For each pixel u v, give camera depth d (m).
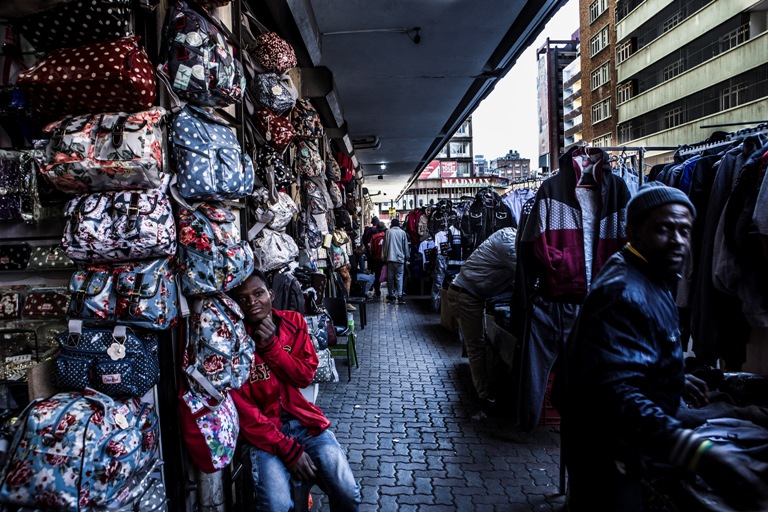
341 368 6.33
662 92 32.12
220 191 2.35
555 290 3.47
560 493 3.21
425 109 10.45
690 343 4.34
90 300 2.01
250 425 2.22
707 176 3.28
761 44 24.22
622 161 4.59
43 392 2.00
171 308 2.15
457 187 40.66
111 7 1.95
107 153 1.97
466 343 4.87
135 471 1.89
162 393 2.27
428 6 5.61
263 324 2.34
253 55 4.15
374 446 3.97
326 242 6.95
